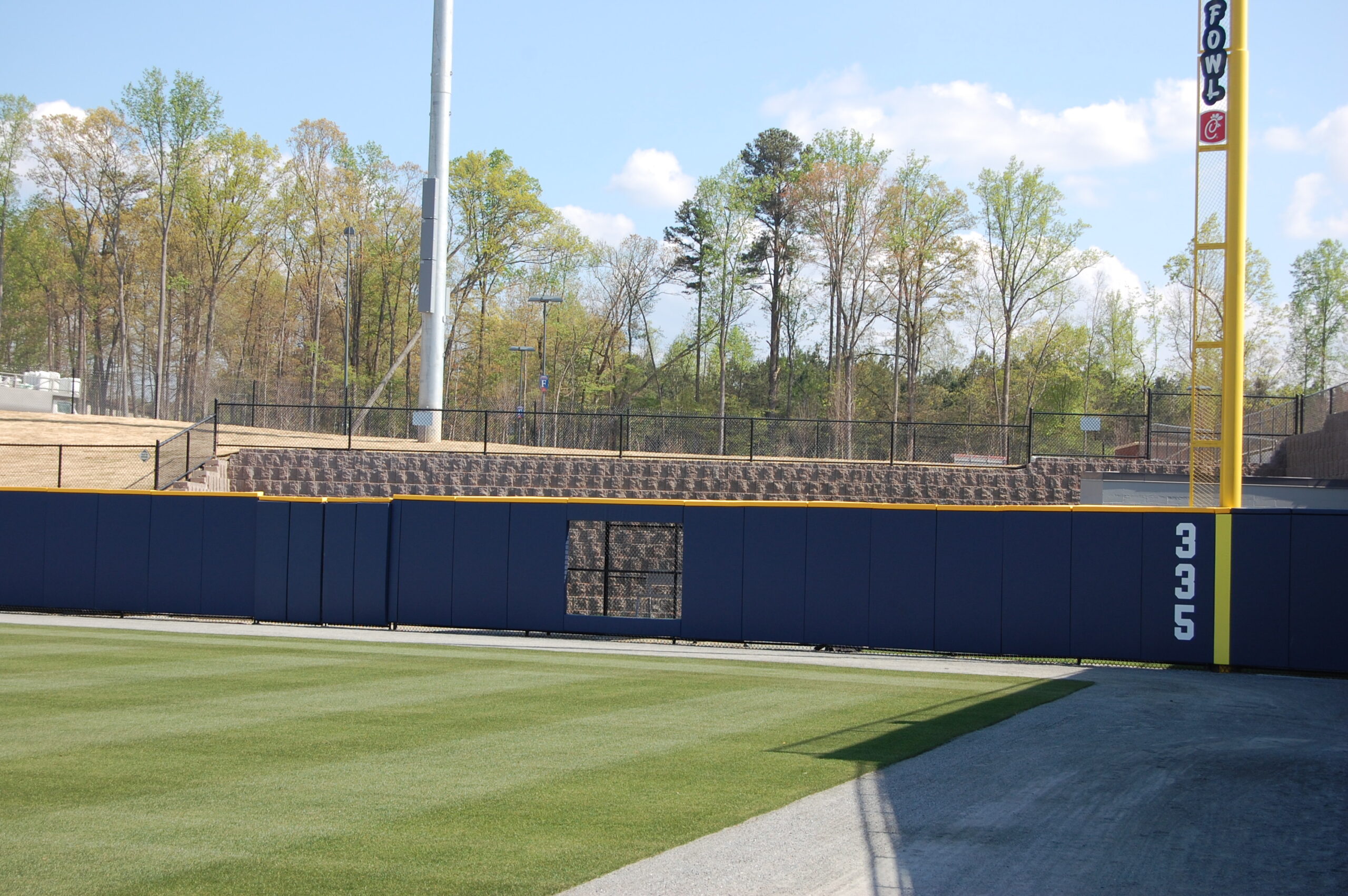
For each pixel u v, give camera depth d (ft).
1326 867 17.60
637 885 16.02
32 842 17.81
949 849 18.35
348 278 173.27
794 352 234.99
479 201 199.11
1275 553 47.96
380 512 64.23
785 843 18.47
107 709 31.60
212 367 212.43
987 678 43.57
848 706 34.53
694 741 27.84
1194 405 55.42
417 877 16.16
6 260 212.02
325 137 204.85
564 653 51.37
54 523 69.21
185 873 16.22
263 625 64.03
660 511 59.77
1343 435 69.41
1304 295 201.77
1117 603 50.83
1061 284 194.70
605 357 232.73
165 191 189.67
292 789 21.79
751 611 57.77
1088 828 19.83
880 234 185.47
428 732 28.53
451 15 109.91
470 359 223.10
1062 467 91.04
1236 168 51.37
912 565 55.11
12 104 199.11
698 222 203.00
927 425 94.53
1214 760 26.27
